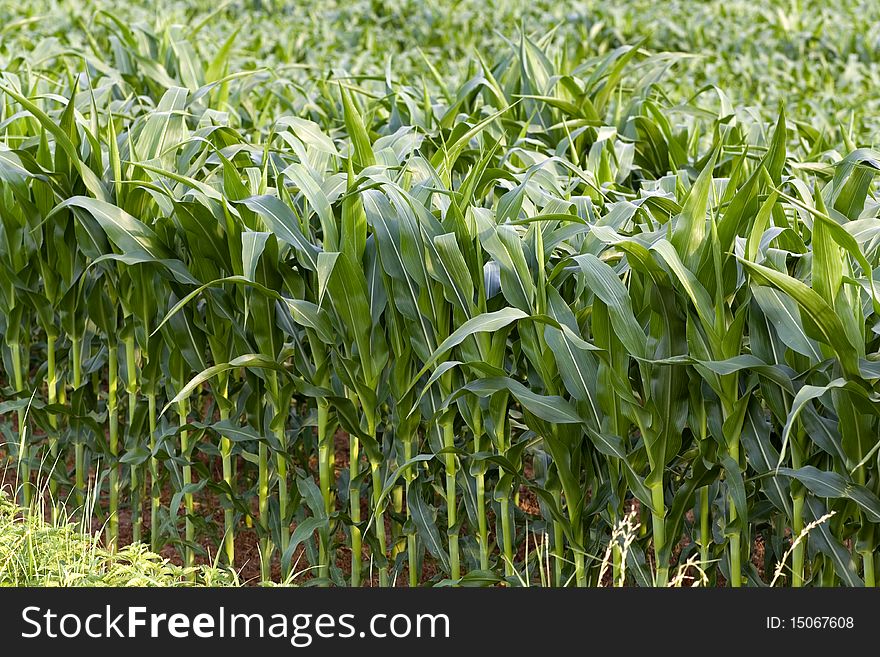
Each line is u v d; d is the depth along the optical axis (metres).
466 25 13.49
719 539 4.03
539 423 3.73
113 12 14.04
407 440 3.99
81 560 3.90
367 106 7.09
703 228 3.45
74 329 4.61
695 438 3.67
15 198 4.46
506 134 6.26
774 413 3.57
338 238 4.05
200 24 7.95
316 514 4.18
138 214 4.31
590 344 3.50
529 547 4.95
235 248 4.02
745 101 10.32
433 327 3.87
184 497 4.87
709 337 3.44
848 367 3.31
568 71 7.28
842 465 3.49
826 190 4.99
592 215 4.15
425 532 4.08
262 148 5.12
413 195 3.99
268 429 4.48
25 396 4.67
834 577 3.80
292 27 13.19
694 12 13.98
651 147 6.41
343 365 3.98
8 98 5.51
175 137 4.89
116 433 4.71
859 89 10.05
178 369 4.36
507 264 3.63
